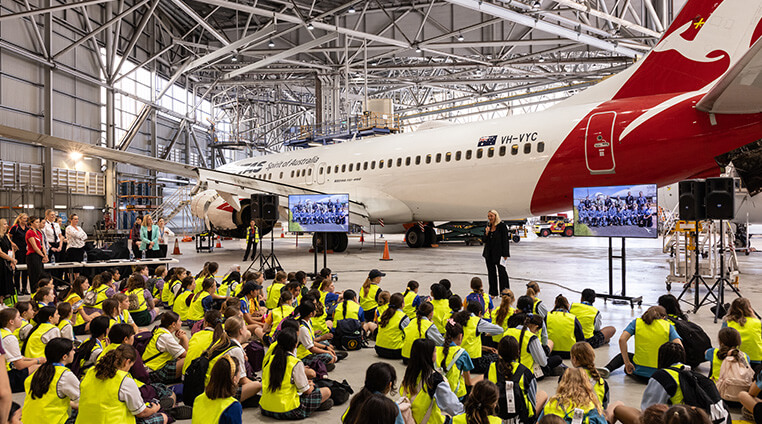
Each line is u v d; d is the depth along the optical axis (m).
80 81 30.81
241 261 19.73
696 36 12.49
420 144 19.33
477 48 38.00
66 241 13.57
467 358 4.92
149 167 15.95
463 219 19.80
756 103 11.23
